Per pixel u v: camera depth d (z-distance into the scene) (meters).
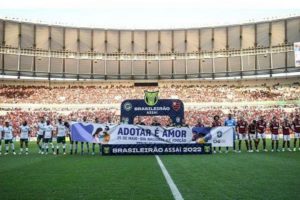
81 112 49.94
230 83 61.03
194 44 62.53
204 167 13.91
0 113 47.69
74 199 8.01
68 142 33.53
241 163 15.23
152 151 20.44
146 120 45.00
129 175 11.80
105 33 62.44
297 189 9.03
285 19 57.78
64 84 60.56
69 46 61.09
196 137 21.03
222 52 61.50
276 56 58.12
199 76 62.00
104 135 20.89
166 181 10.44
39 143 22.48
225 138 21.38
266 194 8.40
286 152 21.45
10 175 11.91
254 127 22.58
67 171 12.92
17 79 57.59
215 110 50.59
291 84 56.59
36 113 48.19
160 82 62.59
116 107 53.09
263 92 55.38
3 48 56.66
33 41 58.97
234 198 7.97
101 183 10.20
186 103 54.06
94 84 61.81
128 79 62.44
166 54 62.75
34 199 8.03
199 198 7.99
